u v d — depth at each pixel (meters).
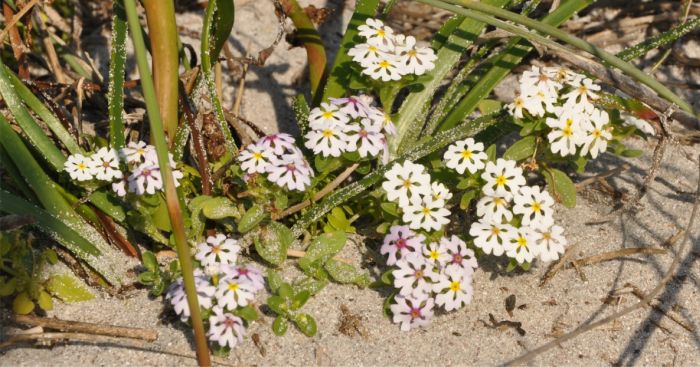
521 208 0.42
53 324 0.41
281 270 0.43
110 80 0.43
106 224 0.43
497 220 0.42
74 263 0.43
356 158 0.42
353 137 0.42
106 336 0.41
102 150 0.42
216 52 0.44
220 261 0.41
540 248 0.41
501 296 0.43
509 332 0.42
